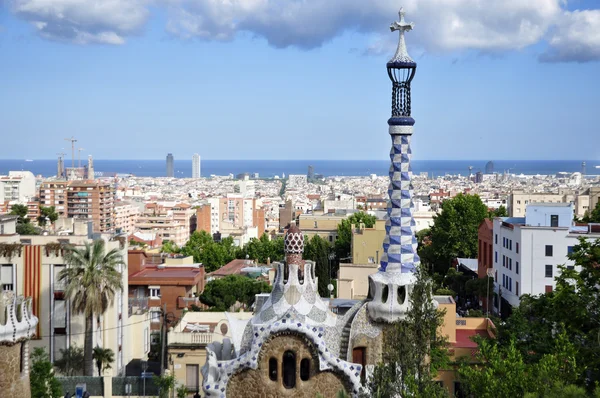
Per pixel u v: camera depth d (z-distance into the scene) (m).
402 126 45.62
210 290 93.19
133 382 60.81
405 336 37.94
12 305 46.44
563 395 34.75
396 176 45.44
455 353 56.62
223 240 186.25
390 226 44.97
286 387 41.31
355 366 41.00
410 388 35.50
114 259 71.50
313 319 42.75
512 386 37.12
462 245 146.38
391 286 43.44
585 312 48.12
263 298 47.22
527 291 100.62
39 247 70.38
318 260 119.12
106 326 73.38
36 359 60.72
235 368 41.25
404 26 46.78
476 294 118.19
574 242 99.50
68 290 65.88
